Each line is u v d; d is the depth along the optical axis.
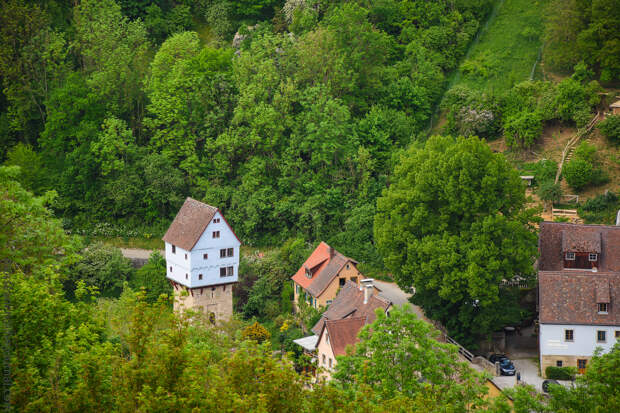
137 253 107.25
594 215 96.00
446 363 46.94
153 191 110.62
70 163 112.31
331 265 91.38
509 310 77.56
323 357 71.50
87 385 36.12
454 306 80.31
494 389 70.50
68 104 114.94
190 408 34.56
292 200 108.50
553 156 105.56
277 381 36.31
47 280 50.91
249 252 106.44
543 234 83.75
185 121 113.44
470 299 78.00
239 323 82.75
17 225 54.44
